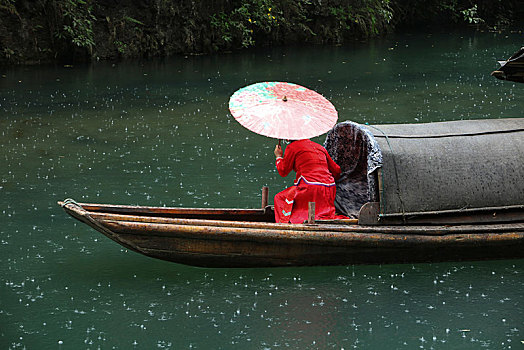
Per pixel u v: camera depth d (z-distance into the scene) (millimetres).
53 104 22109
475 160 10867
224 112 21500
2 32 28406
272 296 9844
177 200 13617
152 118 20594
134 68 29188
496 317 9336
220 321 9156
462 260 11031
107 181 14719
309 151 11367
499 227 10828
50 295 9820
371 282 10328
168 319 9195
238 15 35188
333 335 8836
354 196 12125
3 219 12609
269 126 10477
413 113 21547
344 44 37844
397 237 10555
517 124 11445
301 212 11086
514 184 10867
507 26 46312
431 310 9523
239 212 11406
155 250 10156
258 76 27672
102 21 31141
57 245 11555
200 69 29172
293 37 37625
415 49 35812
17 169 15453
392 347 8578
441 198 10750
